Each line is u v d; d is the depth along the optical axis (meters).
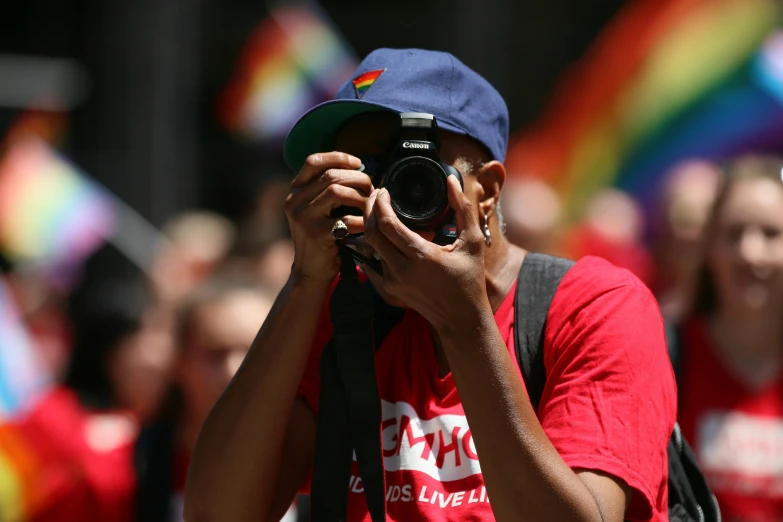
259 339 5.82
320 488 5.73
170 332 11.12
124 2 35.28
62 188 19.89
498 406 5.01
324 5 43.09
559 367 5.53
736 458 10.18
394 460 5.72
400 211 5.23
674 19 20.92
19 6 38.88
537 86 42.62
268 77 24.22
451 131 5.82
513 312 5.85
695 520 6.02
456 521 5.47
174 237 19.97
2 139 29.14
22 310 19.34
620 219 21.42
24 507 10.86
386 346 6.07
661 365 5.49
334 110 5.85
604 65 21.81
